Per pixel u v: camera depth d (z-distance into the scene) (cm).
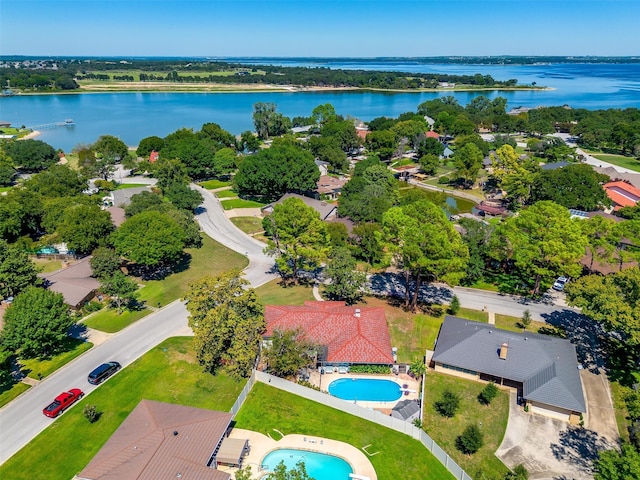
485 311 6712
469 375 5216
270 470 3972
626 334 5134
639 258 6750
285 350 5081
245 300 5466
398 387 5103
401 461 4078
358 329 5569
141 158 16488
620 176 13262
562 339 5531
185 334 6062
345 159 15538
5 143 16438
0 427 4412
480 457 4128
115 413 4619
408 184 14488
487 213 11375
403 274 7994
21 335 5159
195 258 8569
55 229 8550
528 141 19500
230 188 13538
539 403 4653
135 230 7538
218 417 4178
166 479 3453
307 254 6888
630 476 3167
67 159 16800
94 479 3447
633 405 3966
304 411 4703
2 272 6188
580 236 6581
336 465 4059
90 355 5569
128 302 6812
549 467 4019
